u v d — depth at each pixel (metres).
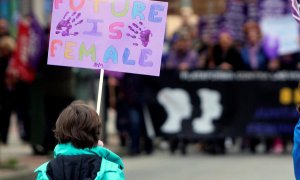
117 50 8.55
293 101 22.84
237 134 22.98
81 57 8.54
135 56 8.55
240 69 22.92
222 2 35.38
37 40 19.98
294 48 23.88
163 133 23.02
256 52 23.55
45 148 20.27
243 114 22.98
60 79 19.97
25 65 20.06
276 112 22.91
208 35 25.92
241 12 26.47
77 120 6.93
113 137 27.06
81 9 8.55
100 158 6.92
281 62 23.42
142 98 22.62
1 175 16.23
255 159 21.48
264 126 22.94
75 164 6.86
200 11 35.72
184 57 23.78
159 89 22.98
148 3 8.55
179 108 23.00
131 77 22.30
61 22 8.55
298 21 7.96
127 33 8.56
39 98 20.06
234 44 23.84
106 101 23.72
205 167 19.62
